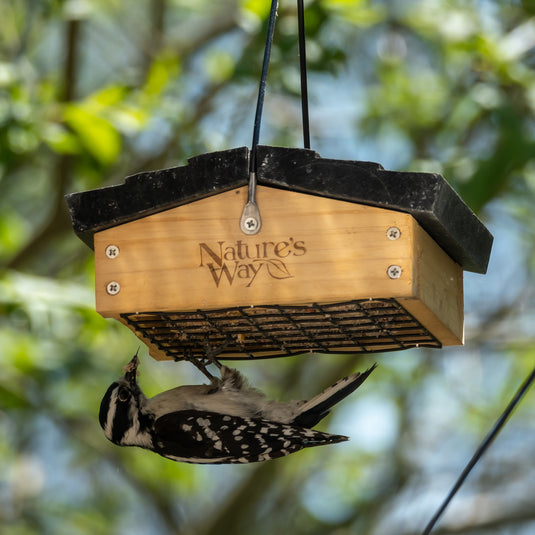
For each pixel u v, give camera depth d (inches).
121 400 315.3
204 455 306.7
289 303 260.2
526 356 719.7
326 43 504.1
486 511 695.1
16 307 443.8
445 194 260.2
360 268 257.4
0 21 576.1
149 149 589.9
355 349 307.4
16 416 596.4
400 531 706.2
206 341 302.7
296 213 261.9
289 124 613.9
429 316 272.5
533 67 569.6
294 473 748.6
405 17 562.6
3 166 470.3
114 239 271.0
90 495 723.4
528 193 546.9
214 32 611.2
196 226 266.4
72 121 470.3
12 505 673.0
